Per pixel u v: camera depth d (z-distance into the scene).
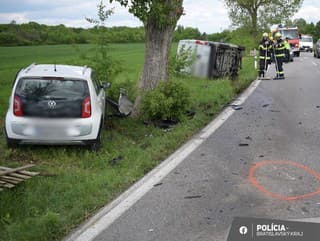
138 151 7.79
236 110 12.21
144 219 5.13
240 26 41.84
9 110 7.60
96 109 7.83
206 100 12.96
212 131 9.65
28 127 7.43
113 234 4.77
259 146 8.33
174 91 10.02
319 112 11.70
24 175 6.05
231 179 6.48
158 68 10.50
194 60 16.94
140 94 10.23
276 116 11.24
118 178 6.41
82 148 7.92
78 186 6.10
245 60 32.44
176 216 5.20
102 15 10.34
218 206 5.48
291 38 41.88
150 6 9.25
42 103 7.45
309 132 9.42
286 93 15.51
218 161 7.39
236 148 8.21
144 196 5.85
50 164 7.23
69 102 7.52
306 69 26.44
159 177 6.61
